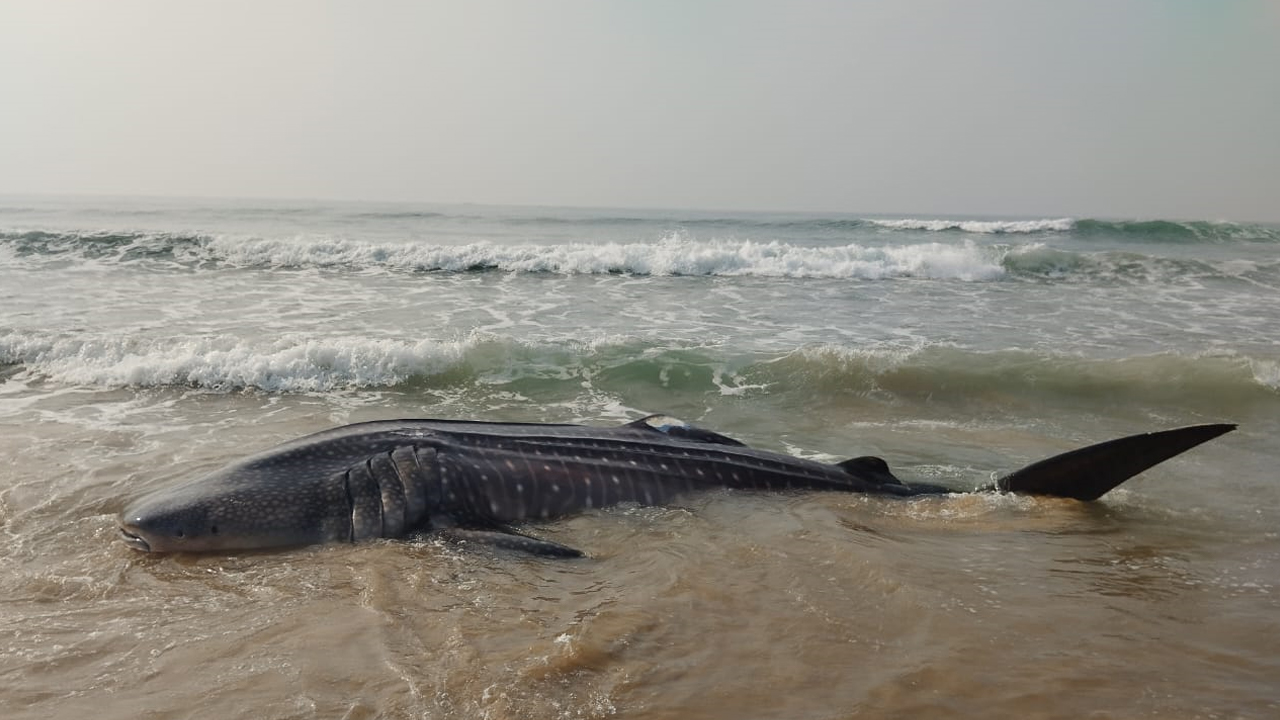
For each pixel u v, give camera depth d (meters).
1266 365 11.49
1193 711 3.59
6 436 8.48
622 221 51.84
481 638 4.31
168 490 6.07
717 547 5.75
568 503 6.50
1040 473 6.87
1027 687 3.79
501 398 10.88
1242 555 5.70
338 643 4.29
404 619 4.58
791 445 9.08
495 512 6.29
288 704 3.67
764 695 3.71
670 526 6.19
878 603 4.79
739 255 25.48
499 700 3.64
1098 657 4.11
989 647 4.21
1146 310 18.42
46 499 6.64
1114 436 9.48
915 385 11.38
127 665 4.08
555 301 18.47
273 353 12.02
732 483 6.96
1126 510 6.66
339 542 5.90
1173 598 4.91
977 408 10.78
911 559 5.49
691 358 12.17
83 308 15.59
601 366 11.95
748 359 12.09
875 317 17.08
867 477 7.24
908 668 3.97
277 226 40.41
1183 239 41.28
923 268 24.88
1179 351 13.66
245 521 5.77
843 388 11.40
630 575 5.27
